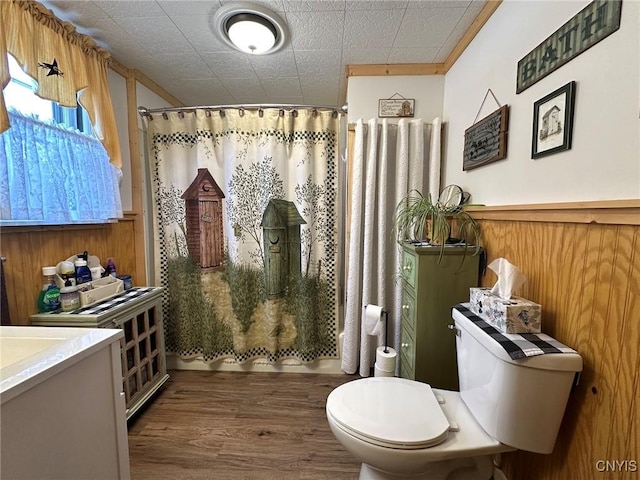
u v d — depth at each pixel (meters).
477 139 1.47
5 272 1.24
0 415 0.60
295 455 1.41
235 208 2.04
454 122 1.79
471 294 1.18
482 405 1.00
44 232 1.41
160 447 1.45
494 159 1.30
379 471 1.10
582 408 0.84
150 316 1.82
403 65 1.93
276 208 2.04
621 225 0.73
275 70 2.02
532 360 0.84
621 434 0.73
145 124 2.10
